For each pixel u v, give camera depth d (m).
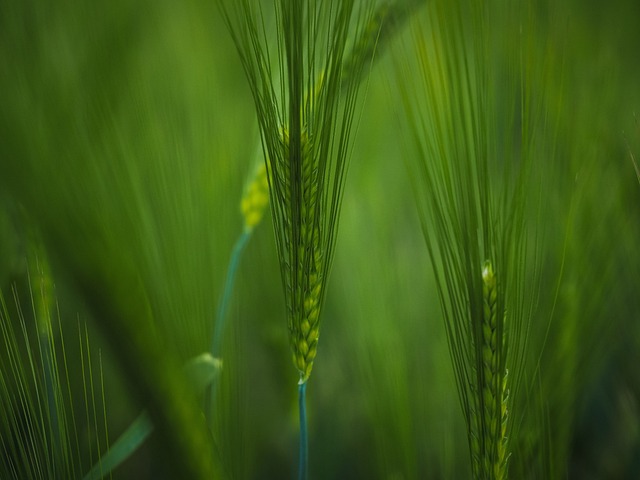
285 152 0.33
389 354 0.42
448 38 0.35
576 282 0.40
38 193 0.28
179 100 0.46
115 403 0.46
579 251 0.41
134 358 0.29
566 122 0.41
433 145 0.38
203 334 0.40
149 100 0.41
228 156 0.45
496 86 0.40
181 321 0.39
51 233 0.28
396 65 0.36
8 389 0.39
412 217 0.51
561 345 0.40
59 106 0.31
